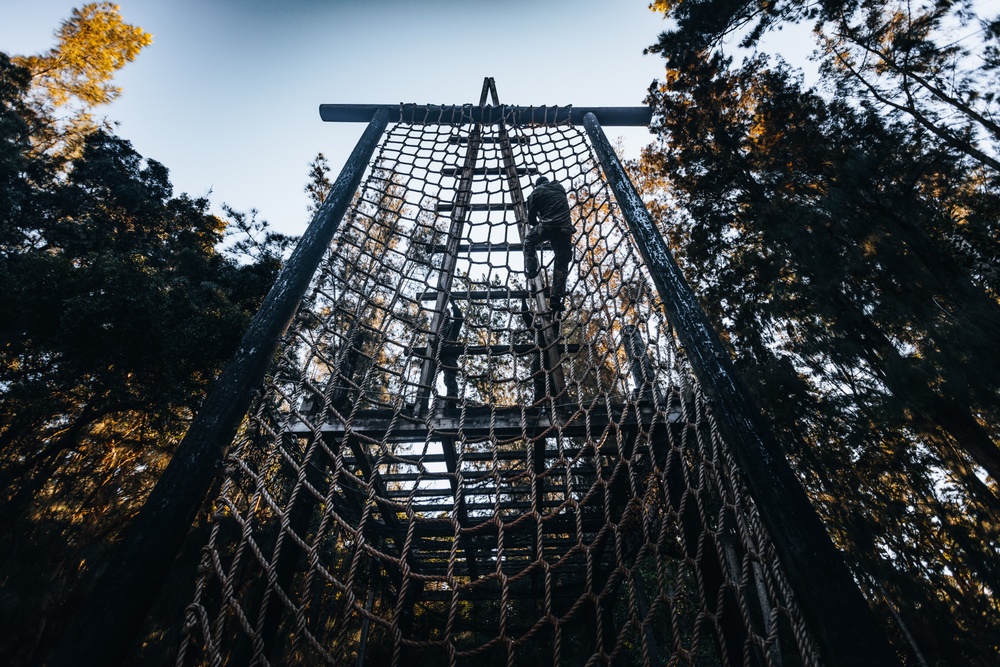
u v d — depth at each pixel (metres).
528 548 4.00
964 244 5.38
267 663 1.30
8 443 7.48
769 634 1.34
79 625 1.21
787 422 5.89
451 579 1.54
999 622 4.52
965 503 5.44
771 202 7.66
